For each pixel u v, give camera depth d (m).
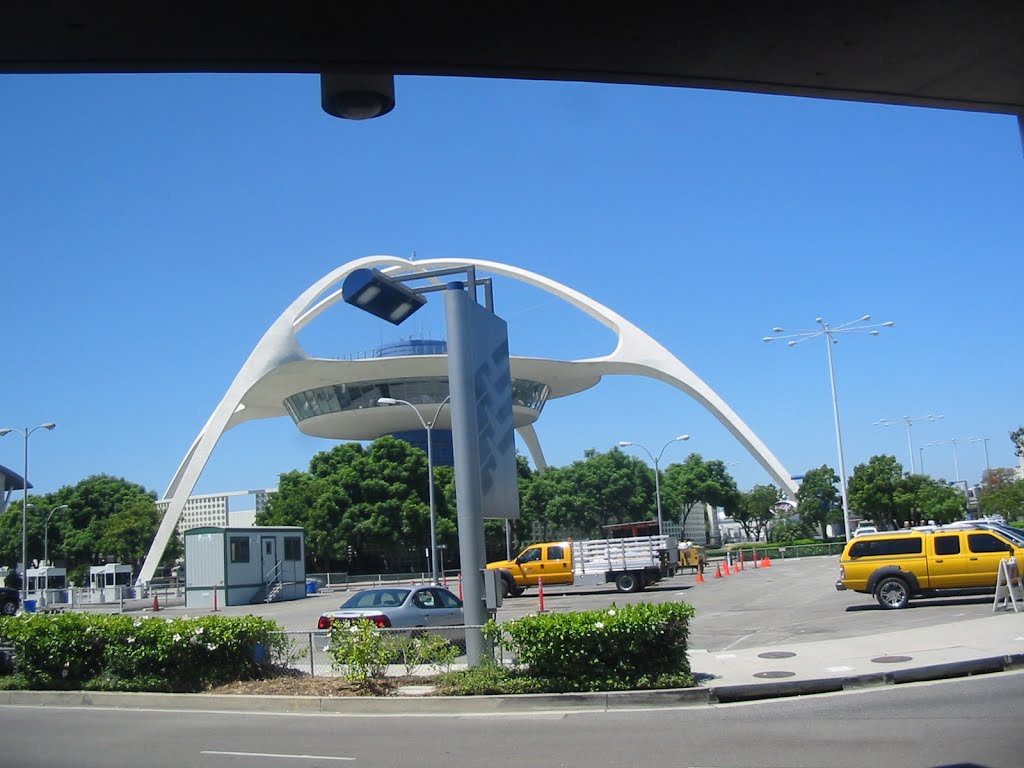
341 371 77.06
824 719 11.00
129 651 15.14
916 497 74.38
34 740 11.38
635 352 83.62
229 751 10.34
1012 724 10.00
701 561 47.75
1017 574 21.31
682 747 9.63
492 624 14.05
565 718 11.99
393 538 70.56
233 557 48.59
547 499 87.12
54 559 87.75
